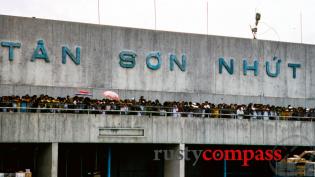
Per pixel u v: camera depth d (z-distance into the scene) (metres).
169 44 73.19
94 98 69.50
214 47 75.19
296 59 79.06
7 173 57.50
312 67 79.75
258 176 70.12
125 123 60.97
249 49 76.81
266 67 77.44
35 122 57.69
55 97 67.81
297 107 78.06
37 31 67.69
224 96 75.19
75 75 68.94
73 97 66.00
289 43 78.88
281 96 78.00
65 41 68.81
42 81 67.50
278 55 78.19
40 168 61.06
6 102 58.66
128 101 64.88
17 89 66.25
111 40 70.81
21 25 67.00
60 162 64.12
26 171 59.09
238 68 76.12
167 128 62.56
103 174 65.31
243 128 65.62
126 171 67.12
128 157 67.31
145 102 65.12
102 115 60.16
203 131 63.91
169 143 62.88
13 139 56.81
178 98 73.06
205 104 68.19
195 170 68.56
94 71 69.81
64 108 60.22
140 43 72.00
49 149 58.66
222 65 75.31
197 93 73.88
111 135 60.38
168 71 72.94
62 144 64.12
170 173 64.50
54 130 58.31
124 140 60.91
